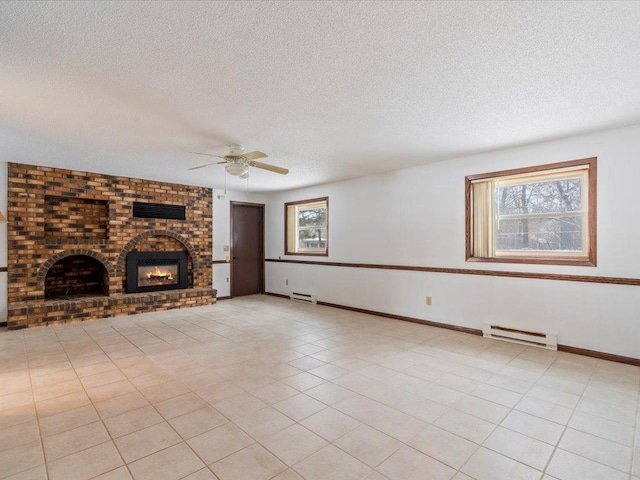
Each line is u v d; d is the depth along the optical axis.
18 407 2.51
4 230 4.78
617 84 2.49
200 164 4.84
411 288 5.15
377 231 5.61
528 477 1.79
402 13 1.72
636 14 1.72
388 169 5.29
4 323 4.75
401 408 2.51
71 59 2.12
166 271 6.38
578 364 3.38
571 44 1.99
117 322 5.08
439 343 4.07
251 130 3.44
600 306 3.54
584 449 2.03
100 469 1.84
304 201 6.92
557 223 3.93
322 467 1.86
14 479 1.76
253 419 2.35
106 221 5.77
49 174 5.07
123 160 4.62
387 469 1.85
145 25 1.80
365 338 4.28
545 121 3.24
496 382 2.96
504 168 4.20
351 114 3.04
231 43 1.97
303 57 2.12
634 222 3.36
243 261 7.57
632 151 3.36
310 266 6.80
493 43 1.98
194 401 2.61
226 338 4.27
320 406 2.53
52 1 1.61
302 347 3.91
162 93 2.60
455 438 2.14
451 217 4.69
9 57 2.09
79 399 2.63
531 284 3.99
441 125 3.34
